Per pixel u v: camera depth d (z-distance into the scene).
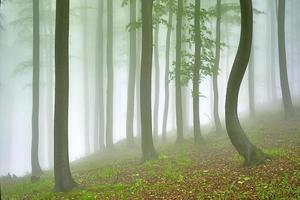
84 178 13.72
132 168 14.12
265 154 11.49
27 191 13.00
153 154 15.15
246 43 11.31
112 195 10.16
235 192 8.79
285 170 9.93
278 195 8.12
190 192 9.41
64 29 11.59
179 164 13.36
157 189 10.20
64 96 11.68
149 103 15.15
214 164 12.64
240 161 12.26
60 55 11.59
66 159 11.84
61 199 10.59
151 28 15.04
